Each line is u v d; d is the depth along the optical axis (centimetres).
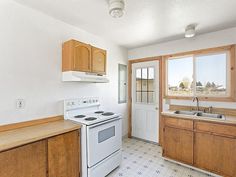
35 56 192
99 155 204
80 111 248
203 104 274
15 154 134
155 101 339
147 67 351
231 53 245
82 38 254
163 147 263
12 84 171
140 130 366
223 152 205
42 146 153
